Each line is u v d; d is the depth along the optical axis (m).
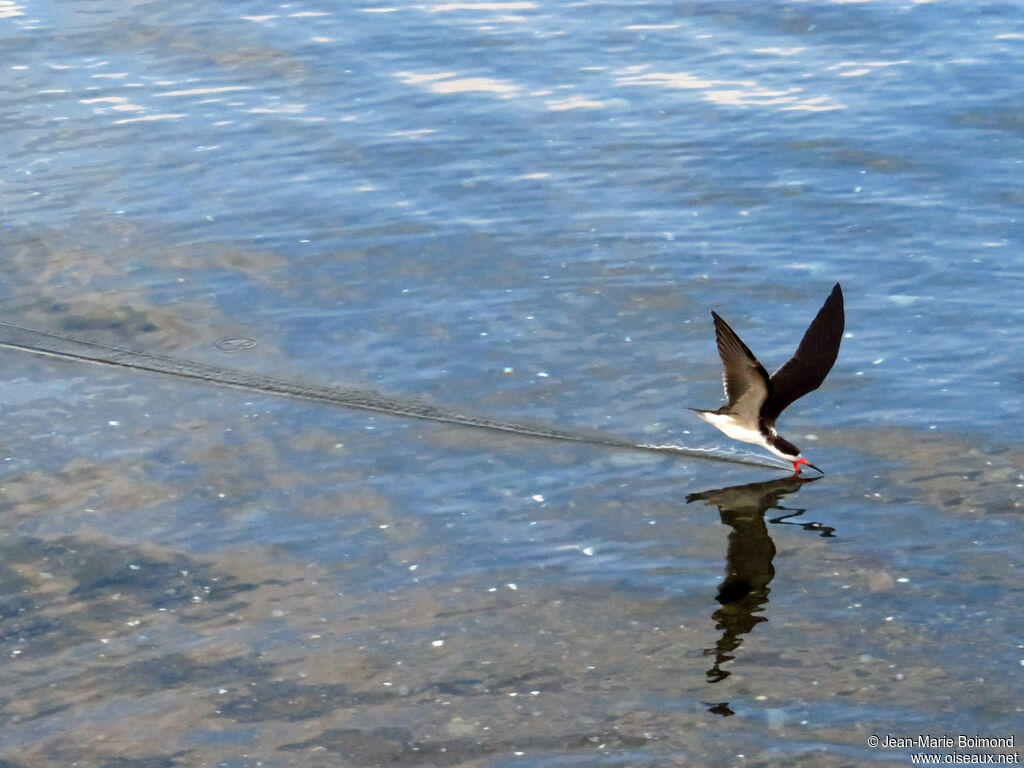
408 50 25.61
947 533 12.88
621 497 13.66
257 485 13.94
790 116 22.50
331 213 19.84
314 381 15.90
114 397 15.63
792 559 12.62
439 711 10.84
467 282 17.94
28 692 11.12
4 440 14.80
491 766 10.26
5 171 21.28
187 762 10.36
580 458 14.31
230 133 22.45
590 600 12.14
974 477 13.67
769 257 18.27
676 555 12.73
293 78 24.50
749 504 13.46
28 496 13.78
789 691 10.95
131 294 17.91
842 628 11.68
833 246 18.47
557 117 22.77
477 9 27.62
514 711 10.83
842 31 25.86
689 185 20.39
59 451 14.59
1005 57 24.31
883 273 17.70
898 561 12.52
